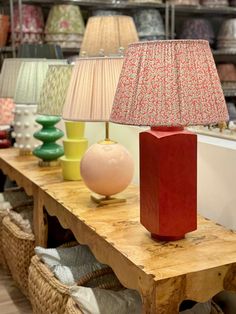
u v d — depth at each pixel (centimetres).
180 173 144
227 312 184
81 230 174
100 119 182
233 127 202
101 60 183
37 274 201
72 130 228
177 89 132
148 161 147
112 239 154
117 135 249
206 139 193
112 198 194
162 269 132
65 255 211
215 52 431
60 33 376
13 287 269
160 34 407
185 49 133
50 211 210
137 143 229
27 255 242
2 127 342
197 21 427
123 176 186
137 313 171
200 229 162
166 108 131
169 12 429
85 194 207
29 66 266
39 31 383
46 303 187
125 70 141
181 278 129
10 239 253
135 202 194
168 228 148
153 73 133
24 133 291
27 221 257
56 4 395
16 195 299
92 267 200
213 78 137
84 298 170
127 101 138
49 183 227
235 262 137
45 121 255
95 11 409
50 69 231
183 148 143
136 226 166
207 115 133
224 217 177
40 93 248
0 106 339
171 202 146
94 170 184
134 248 146
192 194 148
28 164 270
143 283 132
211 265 134
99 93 183
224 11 451
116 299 173
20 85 268
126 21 297
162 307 128
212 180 183
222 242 151
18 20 373
